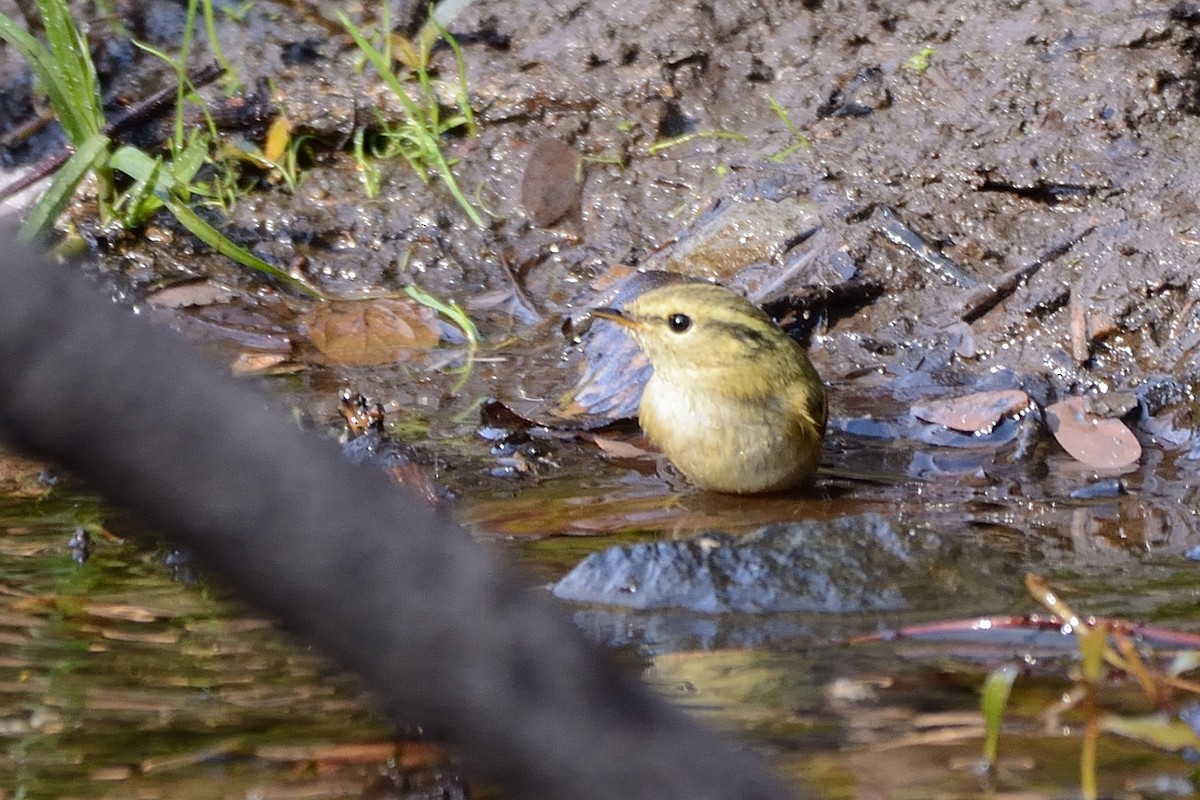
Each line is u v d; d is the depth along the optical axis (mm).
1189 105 13234
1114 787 5324
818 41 14453
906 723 5969
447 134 14570
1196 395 11266
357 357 12305
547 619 1295
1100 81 13391
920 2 14469
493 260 13711
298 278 13516
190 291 13094
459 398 11641
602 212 13859
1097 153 13055
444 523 1314
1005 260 12664
